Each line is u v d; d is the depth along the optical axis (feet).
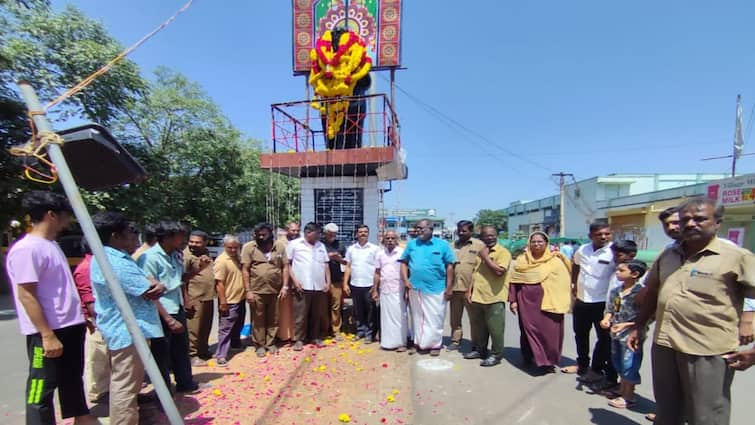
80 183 8.85
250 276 17.87
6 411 12.34
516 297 17.04
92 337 13.07
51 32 37.37
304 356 17.95
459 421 12.04
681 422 9.27
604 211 104.58
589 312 15.39
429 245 18.53
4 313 28.30
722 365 8.36
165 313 11.53
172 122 54.39
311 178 27.53
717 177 113.91
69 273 10.21
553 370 16.48
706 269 8.57
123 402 9.54
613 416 12.42
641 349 12.68
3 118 33.91
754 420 12.35
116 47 41.14
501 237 162.09
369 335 20.83
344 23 29.19
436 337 18.40
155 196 47.67
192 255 16.89
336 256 21.04
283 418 12.05
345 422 11.84
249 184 63.46
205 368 16.39
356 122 27.32
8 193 34.45
